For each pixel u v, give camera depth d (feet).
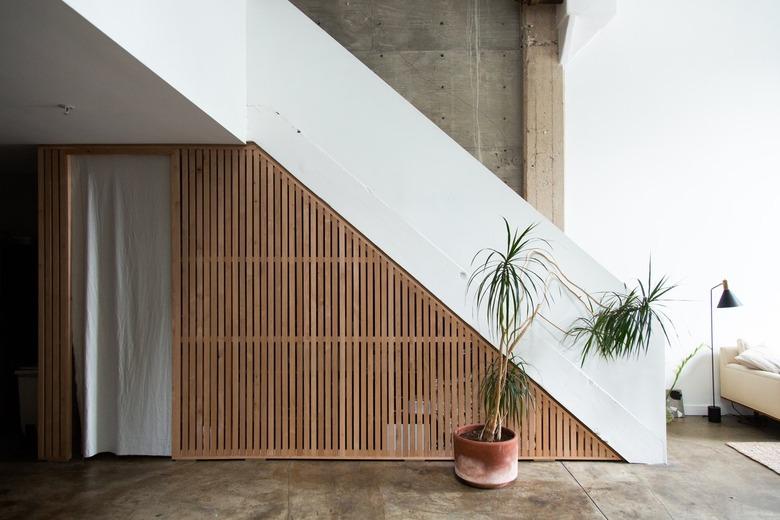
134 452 15.12
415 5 19.49
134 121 12.87
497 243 15.10
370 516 11.78
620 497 12.69
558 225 18.98
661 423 14.87
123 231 15.23
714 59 20.16
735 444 16.43
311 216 15.20
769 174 20.12
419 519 11.63
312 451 15.12
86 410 14.93
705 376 20.04
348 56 15.24
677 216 20.06
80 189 15.26
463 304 14.94
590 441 15.05
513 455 13.37
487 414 13.66
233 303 15.19
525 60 19.13
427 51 19.47
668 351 20.02
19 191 20.47
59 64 9.20
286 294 15.23
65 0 6.91
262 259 15.24
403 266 15.05
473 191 15.15
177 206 15.14
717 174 20.12
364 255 15.15
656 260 20.04
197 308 15.16
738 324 19.99
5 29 7.78
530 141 19.02
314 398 15.17
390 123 15.20
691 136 20.13
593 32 18.67
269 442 15.11
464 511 12.00
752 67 20.18
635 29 20.12
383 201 15.20
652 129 20.12
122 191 15.25
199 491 13.03
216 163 15.24
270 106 15.20
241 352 15.19
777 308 19.97
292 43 15.21
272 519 11.65
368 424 15.15
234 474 14.08
